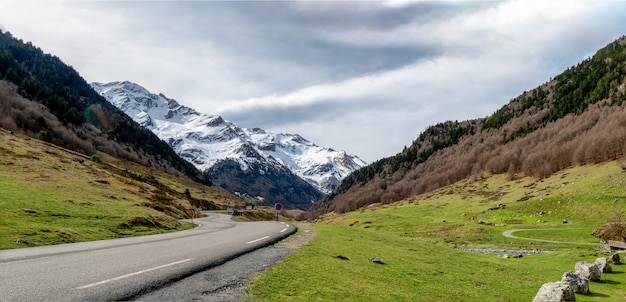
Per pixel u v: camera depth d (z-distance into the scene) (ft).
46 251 57.11
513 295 70.23
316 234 128.26
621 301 65.98
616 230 216.54
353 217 592.60
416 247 134.82
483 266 108.58
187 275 42.24
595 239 223.71
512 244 241.96
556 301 57.52
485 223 352.69
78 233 89.30
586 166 521.24
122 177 335.47
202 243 77.46
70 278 35.88
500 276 92.27
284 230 128.36
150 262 48.03
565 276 74.84
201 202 582.35
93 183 227.61
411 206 604.08
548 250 204.33
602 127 606.96
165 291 34.58
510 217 361.10
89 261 47.34
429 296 56.13
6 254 51.75
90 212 128.36
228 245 74.43
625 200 293.64
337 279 53.57
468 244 254.88
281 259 62.54
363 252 94.17
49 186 172.86
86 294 30.53
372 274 64.49
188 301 32.45
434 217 452.35
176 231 133.18
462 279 79.56
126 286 34.17
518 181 621.72
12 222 86.99
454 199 602.85
